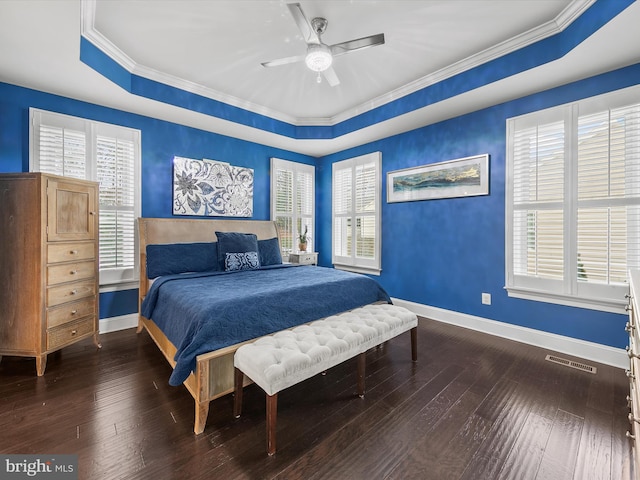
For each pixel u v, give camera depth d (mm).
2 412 1869
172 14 2215
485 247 3350
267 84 3365
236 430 1742
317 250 5469
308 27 2033
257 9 2168
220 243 3627
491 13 2230
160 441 1638
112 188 3291
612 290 2514
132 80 2965
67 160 3014
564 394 2115
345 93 3596
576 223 2697
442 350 2893
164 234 3520
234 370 1879
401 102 3504
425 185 3871
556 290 2820
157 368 2488
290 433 1722
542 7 2166
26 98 2826
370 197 4547
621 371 2436
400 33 2461
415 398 2076
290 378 1625
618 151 2479
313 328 2152
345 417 1869
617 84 2482
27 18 1912
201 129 4000
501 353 2807
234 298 2111
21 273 2398
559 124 2791
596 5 1990
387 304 2902
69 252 2625
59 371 2418
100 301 3264
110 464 1471
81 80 2689
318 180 5480
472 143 3428
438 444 1636
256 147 4641
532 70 2508
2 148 2721
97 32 2408
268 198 4809
